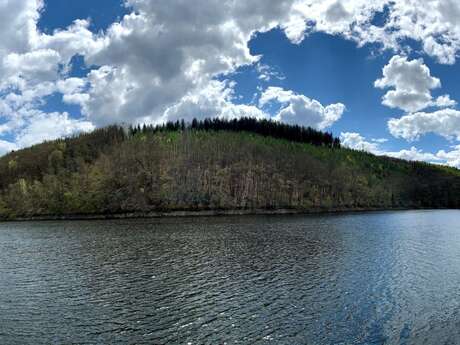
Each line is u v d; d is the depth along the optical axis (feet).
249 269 151.64
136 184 552.82
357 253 186.80
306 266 156.15
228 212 549.54
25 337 88.63
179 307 106.83
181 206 544.21
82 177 597.11
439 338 83.35
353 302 108.27
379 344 80.59
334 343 81.25
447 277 136.15
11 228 385.29
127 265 164.25
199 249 203.72
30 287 132.57
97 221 453.58
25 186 608.19
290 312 100.78
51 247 229.04
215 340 84.12
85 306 110.11
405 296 113.50
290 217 472.44
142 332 89.92
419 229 307.78
